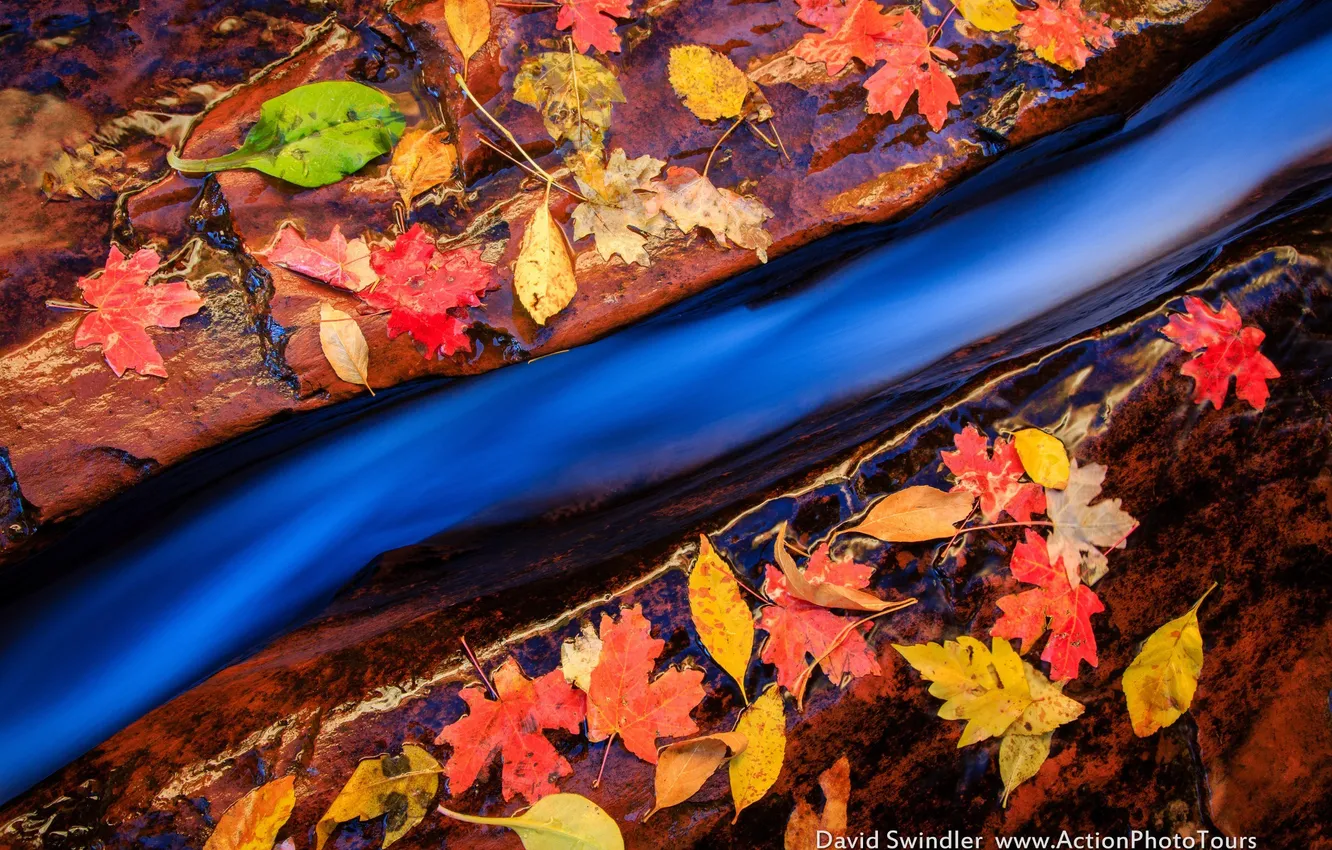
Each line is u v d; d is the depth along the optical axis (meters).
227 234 0.62
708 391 0.68
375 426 0.65
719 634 0.53
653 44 0.65
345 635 0.56
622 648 0.53
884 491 0.56
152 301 0.60
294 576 0.65
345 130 0.62
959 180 0.67
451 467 0.67
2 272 0.60
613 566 0.55
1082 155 0.70
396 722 0.51
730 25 0.65
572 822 0.50
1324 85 0.71
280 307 0.61
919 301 0.69
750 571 0.54
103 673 0.63
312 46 0.64
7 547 0.59
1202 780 0.59
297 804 0.50
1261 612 0.60
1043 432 0.57
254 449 0.63
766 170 0.65
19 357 0.59
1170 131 0.71
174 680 0.63
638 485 0.67
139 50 0.62
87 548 0.62
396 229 0.62
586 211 0.63
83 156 0.61
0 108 0.60
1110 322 0.60
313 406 0.62
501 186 0.63
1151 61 0.68
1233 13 0.69
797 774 0.54
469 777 0.51
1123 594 0.58
